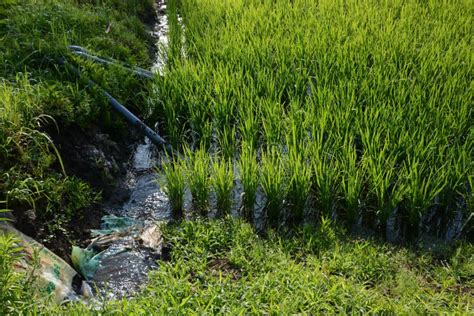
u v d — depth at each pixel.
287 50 5.89
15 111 4.16
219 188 4.22
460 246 3.89
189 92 5.30
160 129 5.38
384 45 5.97
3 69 4.88
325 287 3.50
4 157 3.94
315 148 4.43
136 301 3.35
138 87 5.62
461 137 4.70
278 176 4.14
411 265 3.78
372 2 7.39
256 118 4.88
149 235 4.05
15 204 3.81
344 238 3.99
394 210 4.23
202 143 4.94
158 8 8.49
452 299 3.48
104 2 7.20
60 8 6.06
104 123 5.01
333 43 6.08
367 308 3.39
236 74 5.44
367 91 5.11
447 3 7.27
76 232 4.04
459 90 5.14
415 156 4.28
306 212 4.29
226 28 6.50
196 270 3.70
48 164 4.12
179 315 3.19
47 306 3.17
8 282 3.04
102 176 4.54
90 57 5.41
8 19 5.49
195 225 4.05
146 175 4.83
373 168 4.15
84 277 3.72
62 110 4.58
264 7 7.19
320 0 7.39
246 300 3.37
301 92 5.39
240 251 3.80
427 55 5.75
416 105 4.86
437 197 4.25
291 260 3.76
